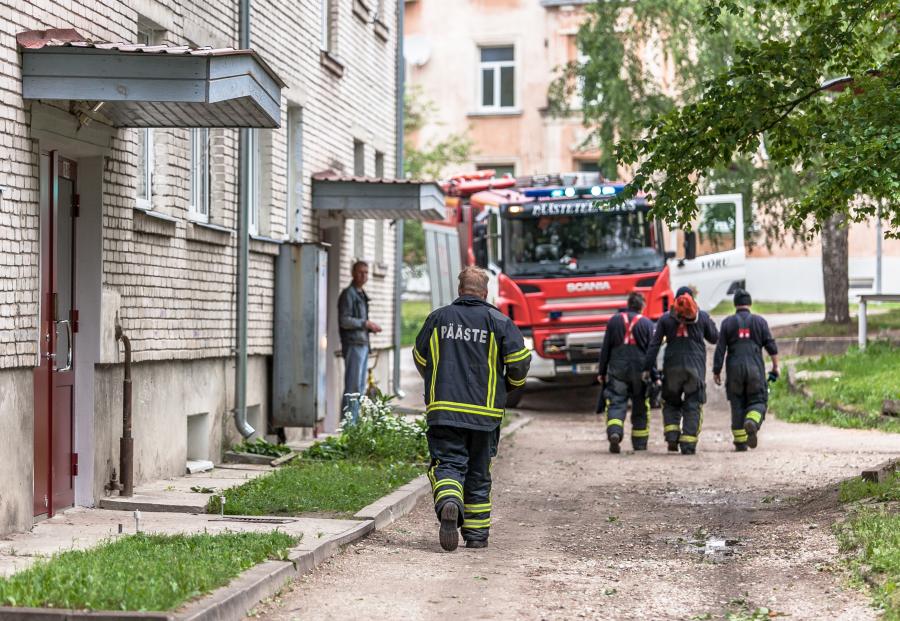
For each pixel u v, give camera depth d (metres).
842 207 12.93
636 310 18.08
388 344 25.31
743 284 27.56
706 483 14.21
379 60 24.27
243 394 15.77
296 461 14.91
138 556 8.12
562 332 24.55
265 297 17.09
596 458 17.05
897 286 43.75
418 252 48.53
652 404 23.22
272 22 17.27
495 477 14.97
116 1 11.78
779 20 31.05
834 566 8.96
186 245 14.03
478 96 50.50
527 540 10.59
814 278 45.44
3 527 9.48
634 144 12.80
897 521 9.66
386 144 24.95
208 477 13.65
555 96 38.94
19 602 6.70
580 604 8.03
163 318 13.26
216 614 6.90
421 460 15.25
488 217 25.02
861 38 12.66
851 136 12.02
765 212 34.31
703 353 17.55
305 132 18.92
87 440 11.41
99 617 6.49
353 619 7.44
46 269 10.70
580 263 24.58
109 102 10.72
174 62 10.05
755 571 9.15
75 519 10.65
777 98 12.36
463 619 7.54
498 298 24.67
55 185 10.77
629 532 10.99
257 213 17.53
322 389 17.67
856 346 26.77
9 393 9.62
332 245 21.09
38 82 9.92
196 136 15.01
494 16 50.03
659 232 24.73
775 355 17.61
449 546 9.73
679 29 35.03
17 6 9.76
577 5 48.78
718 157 12.61
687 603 8.09
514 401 25.69
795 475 14.59
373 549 9.84
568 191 24.64
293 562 8.47
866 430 19.92
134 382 12.59
